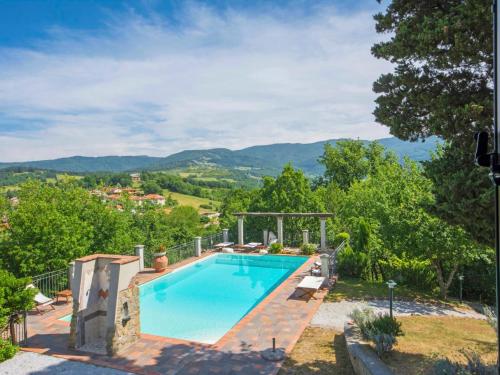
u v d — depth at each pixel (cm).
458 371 652
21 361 877
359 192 2623
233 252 2377
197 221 5284
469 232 741
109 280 968
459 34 646
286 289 1536
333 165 4378
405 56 782
